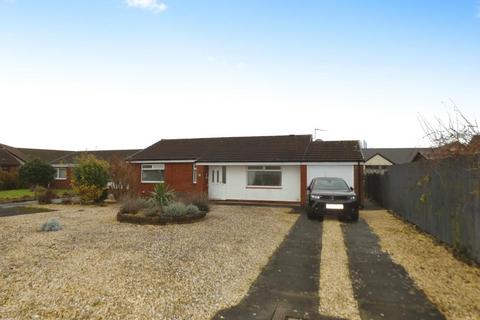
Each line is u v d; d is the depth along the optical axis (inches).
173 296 183.9
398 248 301.4
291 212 560.4
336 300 183.9
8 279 206.7
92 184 655.8
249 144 836.6
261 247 300.4
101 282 202.1
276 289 199.6
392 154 1836.9
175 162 798.5
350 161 653.9
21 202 727.1
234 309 171.0
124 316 159.0
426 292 195.2
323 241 331.6
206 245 299.9
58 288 192.2
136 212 452.1
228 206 658.8
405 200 467.2
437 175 330.6
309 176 683.4
